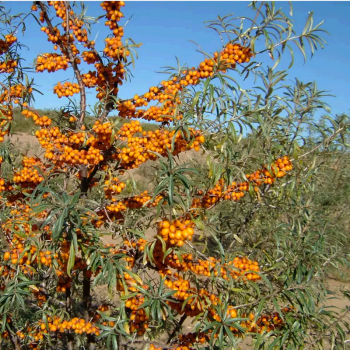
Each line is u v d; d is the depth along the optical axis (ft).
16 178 7.60
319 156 7.97
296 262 7.38
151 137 6.84
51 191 5.50
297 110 8.41
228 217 9.89
